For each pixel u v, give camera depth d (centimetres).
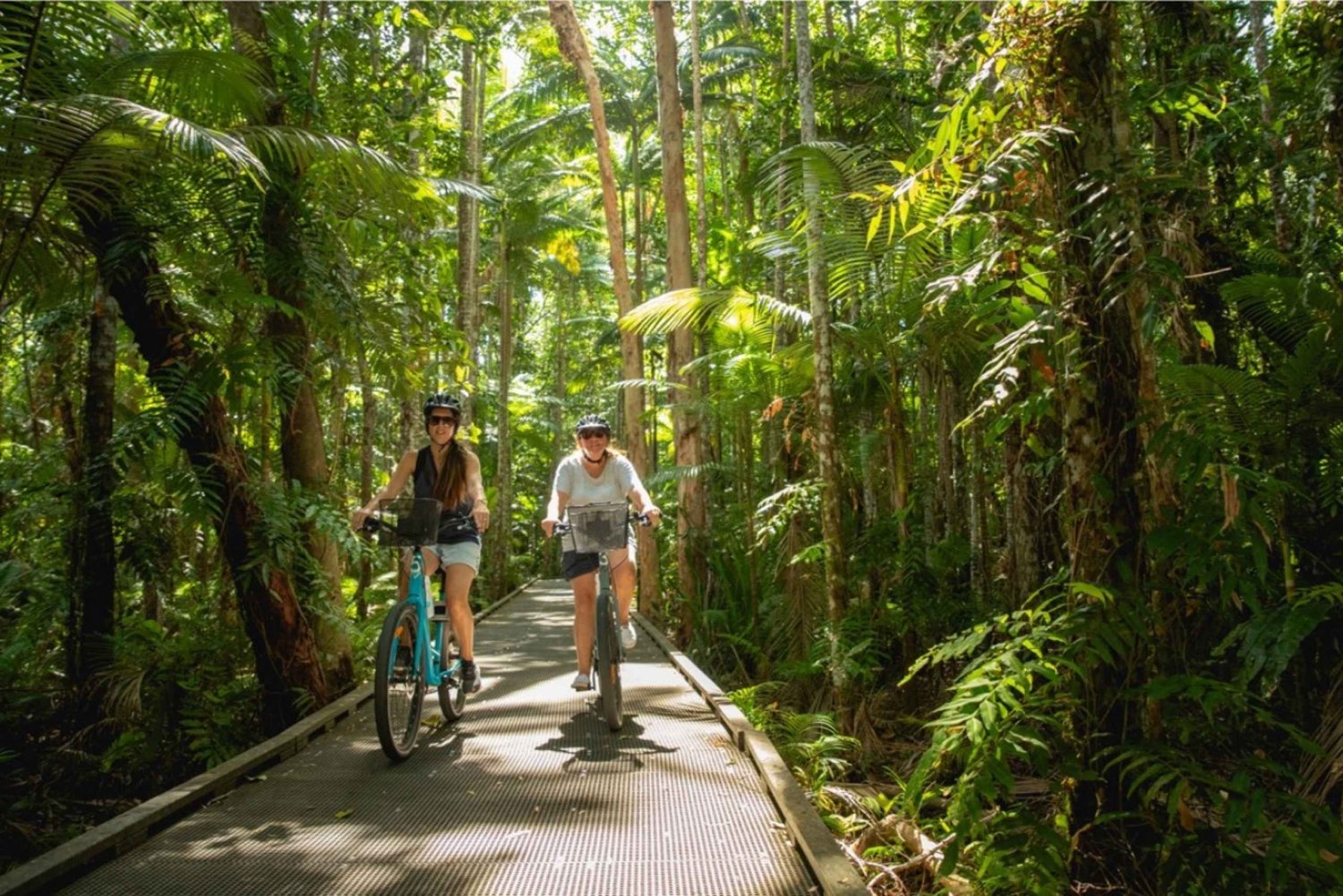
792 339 1202
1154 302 356
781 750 665
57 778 597
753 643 1054
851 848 511
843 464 983
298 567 679
